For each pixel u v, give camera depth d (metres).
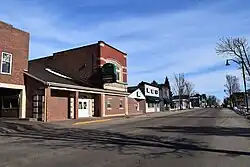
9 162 8.03
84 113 31.31
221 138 12.97
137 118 31.19
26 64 25.03
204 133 15.01
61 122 23.28
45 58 38.41
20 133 15.98
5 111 25.53
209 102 159.25
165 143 11.47
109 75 32.91
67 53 36.34
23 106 24.39
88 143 11.62
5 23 23.05
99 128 18.92
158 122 23.95
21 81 24.39
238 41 35.69
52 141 12.38
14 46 23.83
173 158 8.49
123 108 38.25
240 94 80.75
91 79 34.09
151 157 8.64
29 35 25.58
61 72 36.22
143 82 54.34
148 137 13.43
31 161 8.16
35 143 11.80
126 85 39.12
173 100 90.44
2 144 11.59
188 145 10.95
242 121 24.58
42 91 23.91
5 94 25.58
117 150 9.88
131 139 12.75
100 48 33.94
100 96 32.72
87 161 8.11
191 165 7.59
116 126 20.47
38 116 23.86
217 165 7.60
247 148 10.27
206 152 9.48
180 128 17.94
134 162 7.95
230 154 9.14
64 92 27.17
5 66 22.92
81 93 30.97
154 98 57.88
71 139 13.02
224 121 24.52
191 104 129.88
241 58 36.00
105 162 7.96
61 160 8.27
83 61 35.00
